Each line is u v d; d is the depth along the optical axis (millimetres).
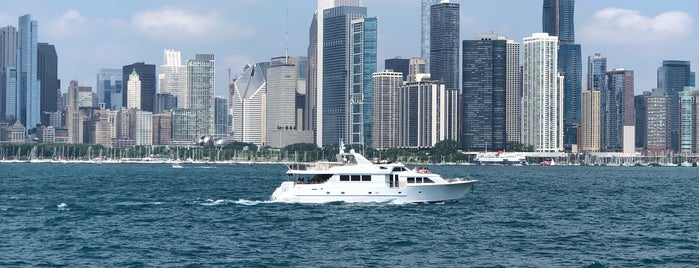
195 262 152250
